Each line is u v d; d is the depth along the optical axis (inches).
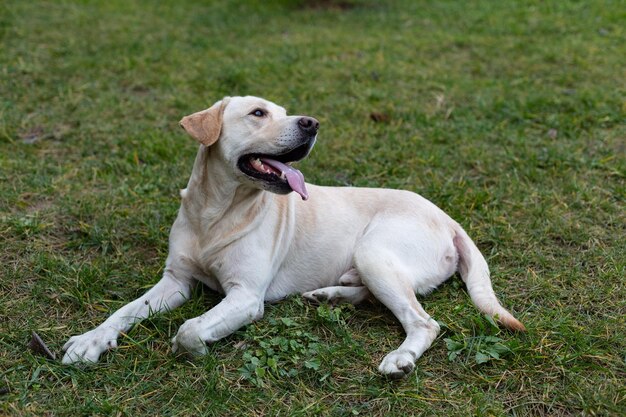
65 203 188.4
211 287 150.1
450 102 270.7
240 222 141.0
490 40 355.9
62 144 227.5
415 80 295.3
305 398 119.4
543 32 370.6
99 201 190.2
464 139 234.4
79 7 394.3
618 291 151.9
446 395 120.0
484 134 239.3
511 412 117.6
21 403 115.4
